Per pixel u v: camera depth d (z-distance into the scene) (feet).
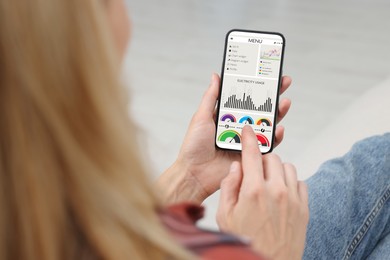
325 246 3.74
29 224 1.34
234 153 3.28
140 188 1.45
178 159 3.30
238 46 3.30
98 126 1.35
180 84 9.01
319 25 11.24
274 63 3.27
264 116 3.25
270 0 12.53
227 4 12.29
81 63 1.34
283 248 2.48
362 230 3.96
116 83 1.40
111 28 1.66
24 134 1.30
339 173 4.06
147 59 9.74
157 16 11.59
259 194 2.44
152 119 8.04
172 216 1.63
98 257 1.41
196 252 1.51
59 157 1.33
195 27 11.14
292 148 7.43
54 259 1.36
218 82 3.30
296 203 2.51
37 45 1.30
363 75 9.32
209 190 3.32
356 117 5.81
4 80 1.30
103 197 1.36
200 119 3.24
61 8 1.31
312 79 9.11
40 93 1.29
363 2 12.46
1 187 1.33
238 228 2.46
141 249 1.44
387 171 4.17
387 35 10.82
